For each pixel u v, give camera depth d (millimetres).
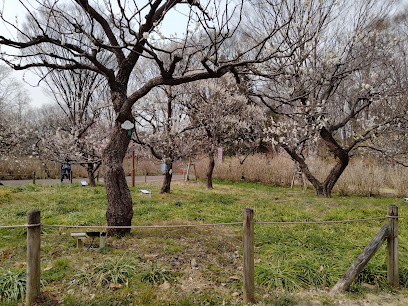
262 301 3426
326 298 3570
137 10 4059
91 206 8438
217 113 12336
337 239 5645
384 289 3791
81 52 5012
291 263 4348
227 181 17844
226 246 5148
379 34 9461
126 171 22812
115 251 4570
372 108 11828
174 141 11547
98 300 3303
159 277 3818
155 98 11758
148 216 7172
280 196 11516
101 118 14102
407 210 8680
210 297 3455
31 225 3207
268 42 7789
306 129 10164
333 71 9383
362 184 12031
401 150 11969
